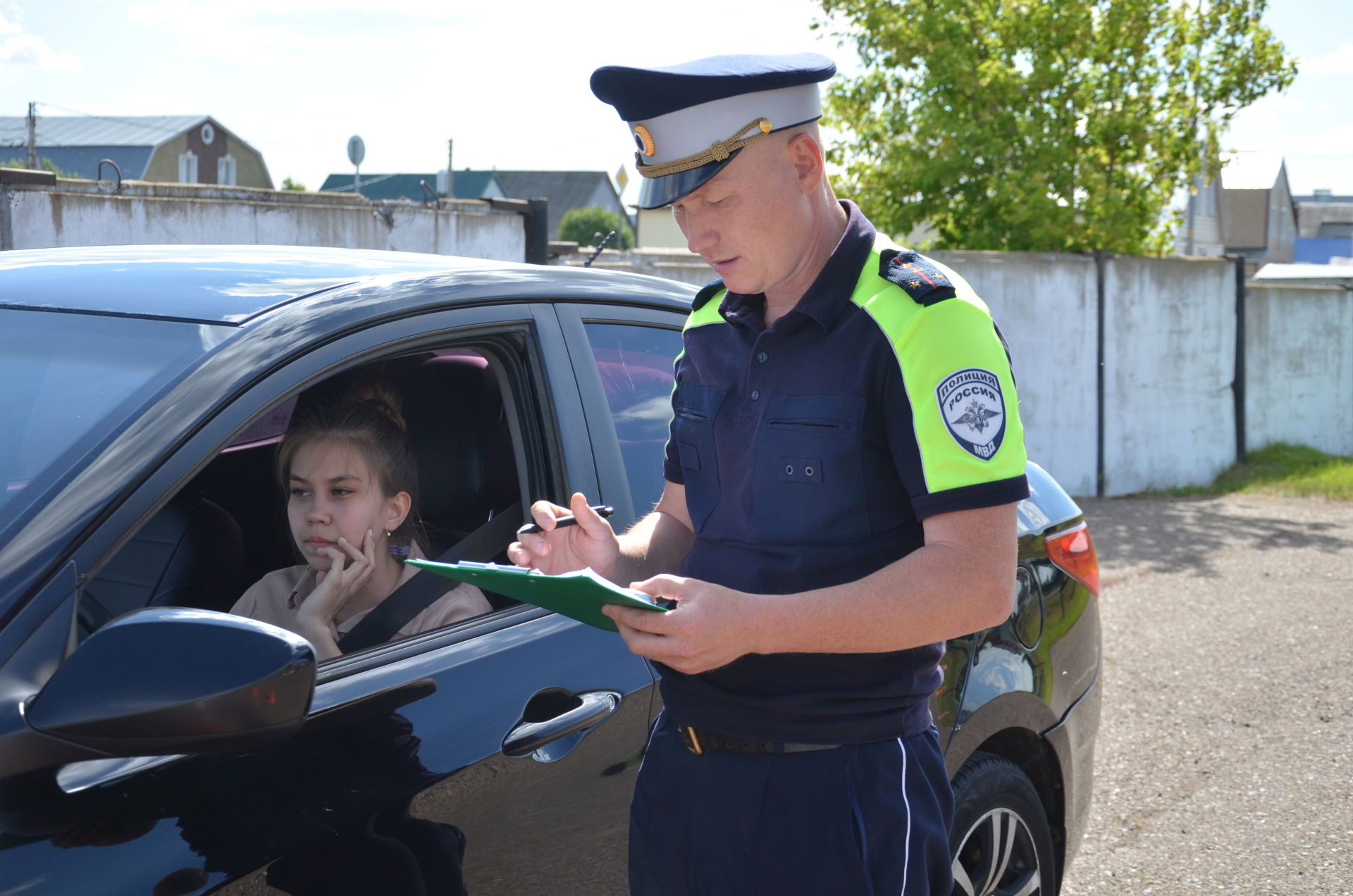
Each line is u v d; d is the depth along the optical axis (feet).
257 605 6.49
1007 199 34.58
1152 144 35.42
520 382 6.59
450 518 6.93
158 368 5.29
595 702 6.07
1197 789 13.21
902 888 4.94
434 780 5.25
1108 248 34.06
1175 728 15.05
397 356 5.92
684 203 5.01
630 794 6.10
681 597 4.37
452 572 4.43
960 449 4.66
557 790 5.74
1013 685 8.38
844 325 4.91
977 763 8.14
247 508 6.73
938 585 4.59
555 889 5.68
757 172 4.91
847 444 4.85
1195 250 102.53
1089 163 35.58
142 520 4.74
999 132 35.32
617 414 7.07
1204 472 35.17
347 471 6.29
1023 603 8.77
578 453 6.68
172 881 4.36
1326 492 33.06
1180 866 11.46
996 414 4.73
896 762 5.09
